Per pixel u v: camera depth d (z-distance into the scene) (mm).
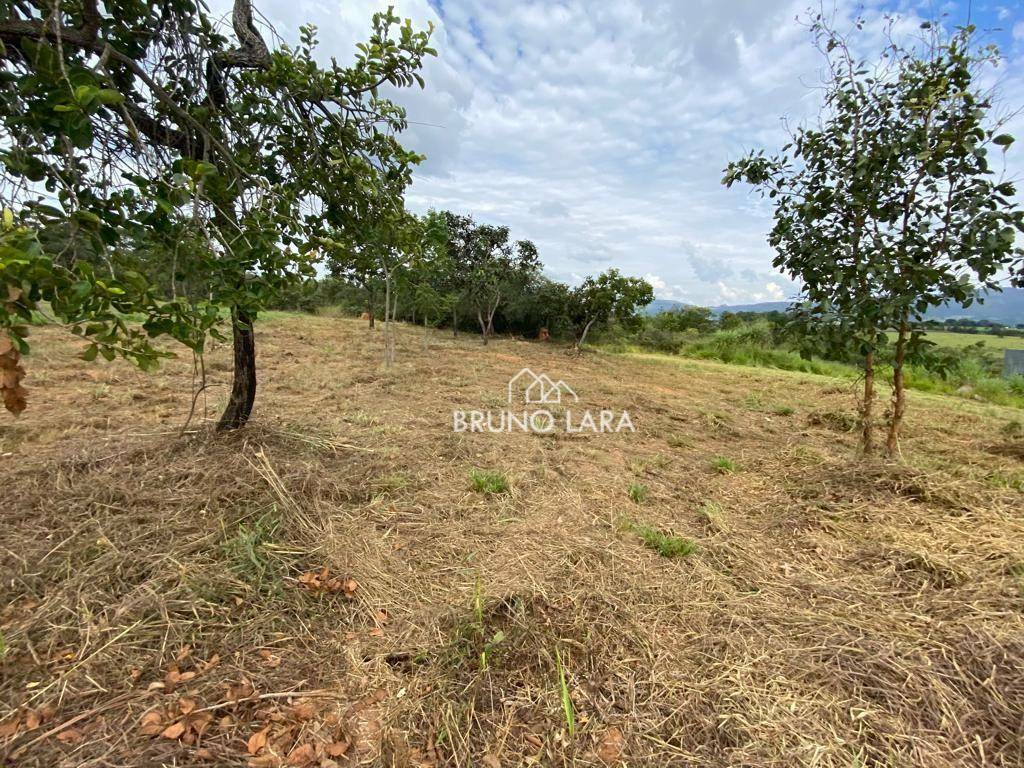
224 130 2322
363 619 1837
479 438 4227
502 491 3107
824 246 3350
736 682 1587
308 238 2127
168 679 1442
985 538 2453
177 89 2242
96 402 4277
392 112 2496
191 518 2213
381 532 2475
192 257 1766
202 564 1929
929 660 1648
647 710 1487
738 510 3086
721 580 2230
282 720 1367
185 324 1608
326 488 2721
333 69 2365
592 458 3973
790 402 7211
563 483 3348
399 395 5730
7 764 1156
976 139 2816
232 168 2094
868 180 3174
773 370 12281
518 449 4027
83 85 1238
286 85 2309
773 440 4922
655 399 6895
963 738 1385
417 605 1942
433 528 2564
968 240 2889
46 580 1791
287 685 1492
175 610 1695
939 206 3092
